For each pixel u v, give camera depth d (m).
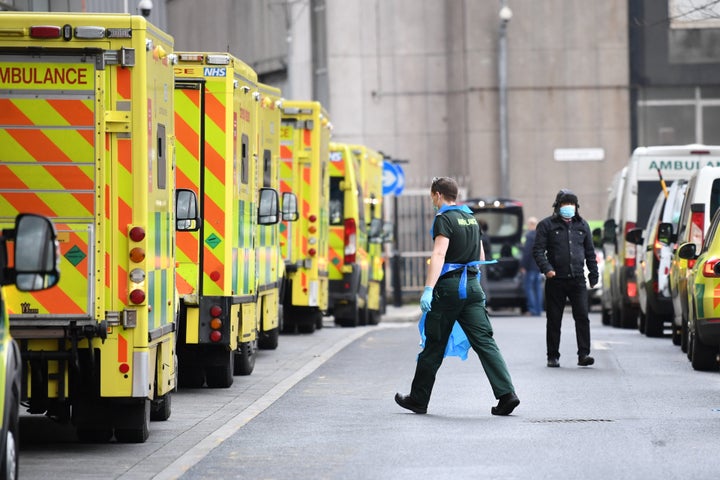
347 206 85.62
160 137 37.84
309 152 74.75
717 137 134.88
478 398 46.84
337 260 86.00
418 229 130.88
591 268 57.53
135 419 37.47
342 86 136.50
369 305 93.44
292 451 35.97
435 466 33.25
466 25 134.00
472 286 42.69
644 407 43.97
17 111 35.50
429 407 44.62
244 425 40.94
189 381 51.41
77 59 35.47
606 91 133.88
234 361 55.12
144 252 35.59
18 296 35.38
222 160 50.12
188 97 50.19
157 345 38.56
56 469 33.72
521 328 85.81
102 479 32.31
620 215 88.50
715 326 53.97
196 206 45.12
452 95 135.88
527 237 111.12
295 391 49.97
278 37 142.62
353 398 47.69
